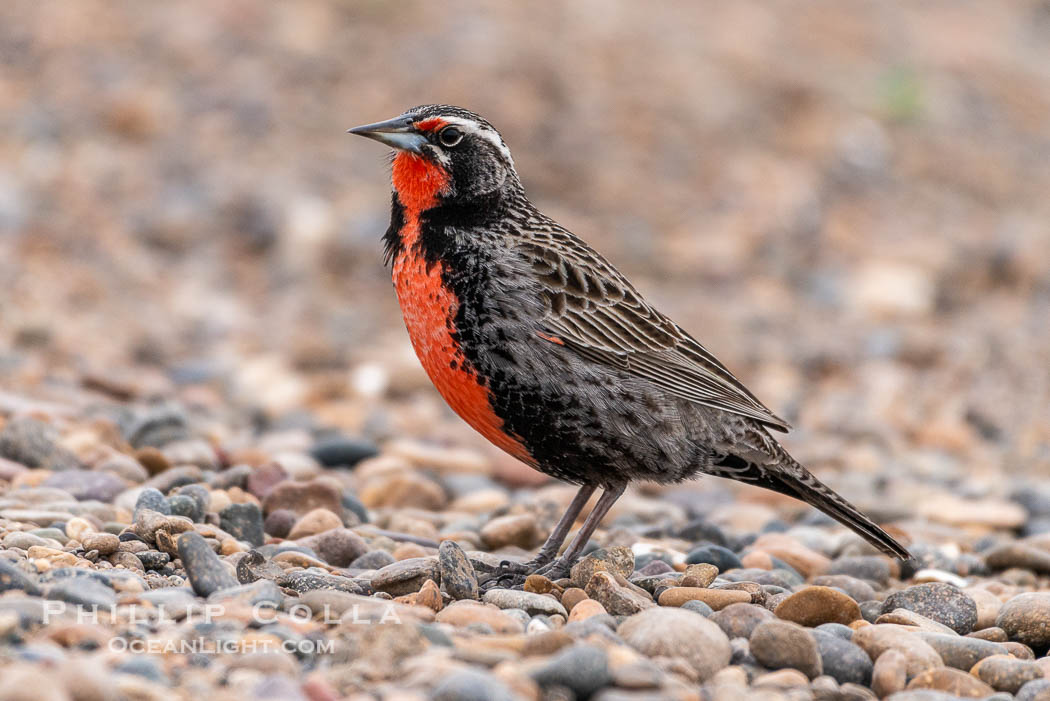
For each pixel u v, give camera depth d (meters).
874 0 31.66
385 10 25.09
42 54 22.67
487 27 24.61
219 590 6.21
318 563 7.23
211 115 21.67
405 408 13.90
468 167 7.47
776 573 7.88
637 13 26.91
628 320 7.58
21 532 6.96
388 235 7.72
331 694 4.93
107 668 5.01
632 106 23.06
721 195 21.27
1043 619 6.71
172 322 16.05
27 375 12.22
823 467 12.66
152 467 9.40
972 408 14.91
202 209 19.27
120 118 21.02
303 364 15.00
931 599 7.02
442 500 10.11
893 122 24.97
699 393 7.61
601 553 7.19
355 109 22.14
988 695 5.70
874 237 21.09
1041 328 18.44
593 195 20.56
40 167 19.58
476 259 7.33
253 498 8.66
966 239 21.38
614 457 7.52
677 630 5.75
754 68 25.55
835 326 18.02
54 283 16.41
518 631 5.99
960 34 31.03
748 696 5.26
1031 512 11.13
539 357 7.34
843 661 5.96
